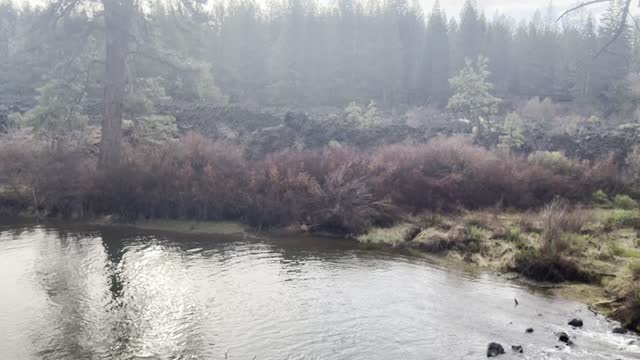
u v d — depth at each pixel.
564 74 66.50
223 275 16.67
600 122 44.50
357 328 12.59
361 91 69.31
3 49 56.34
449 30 88.12
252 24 70.19
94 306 13.91
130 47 29.34
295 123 33.75
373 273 17.11
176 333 12.27
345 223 23.00
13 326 12.55
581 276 16.14
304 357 11.10
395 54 71.50
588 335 12.18
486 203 25.92
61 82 28.08
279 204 24.27
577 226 20.23
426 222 23.14
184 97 43.38
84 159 28.33
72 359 10.90
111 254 19.00
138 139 28.73
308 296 14.79
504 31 81.12
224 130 34.22
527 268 16.84
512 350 11.31
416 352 11.34
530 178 26.97
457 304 14.28
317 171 26.16
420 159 27.61
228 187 25.25
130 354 11.16
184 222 24.72
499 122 44.34
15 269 16.98
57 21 27.25
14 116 33.56
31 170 26.92
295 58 69.19
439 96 70.00
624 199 25.52
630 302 13.22
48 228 23.17
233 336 12.11
